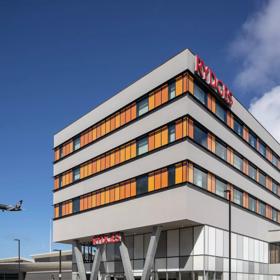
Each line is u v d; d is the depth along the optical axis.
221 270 42.88
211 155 44.00
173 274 42.91
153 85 45.38
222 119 47.34
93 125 55.09
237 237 47.44
